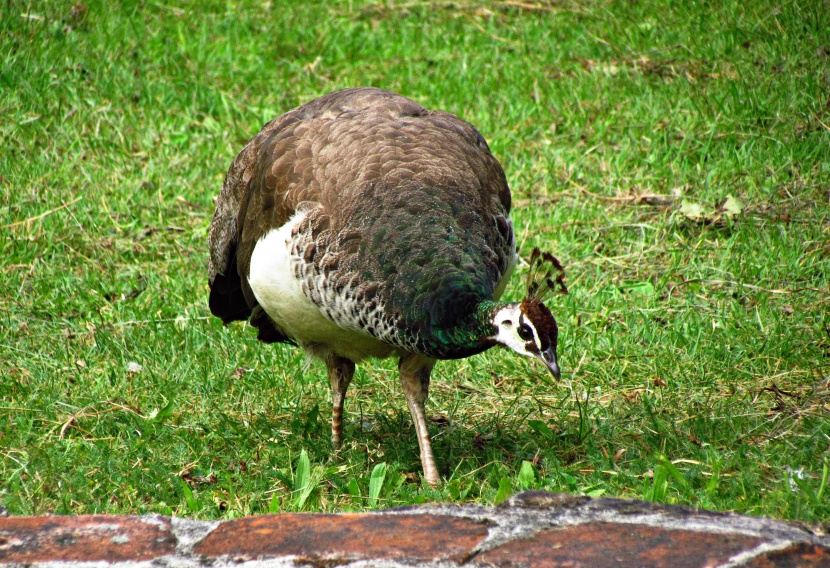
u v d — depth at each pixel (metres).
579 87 15.28
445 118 8.93
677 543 4.82
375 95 9.15
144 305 11.10
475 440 8.64
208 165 13.95
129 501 7.41
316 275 7.57
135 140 14.52
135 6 17.72
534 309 6.75
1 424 8.61
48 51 15.81
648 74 15.58
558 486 7.43
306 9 18.50
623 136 14.08
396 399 9.70
